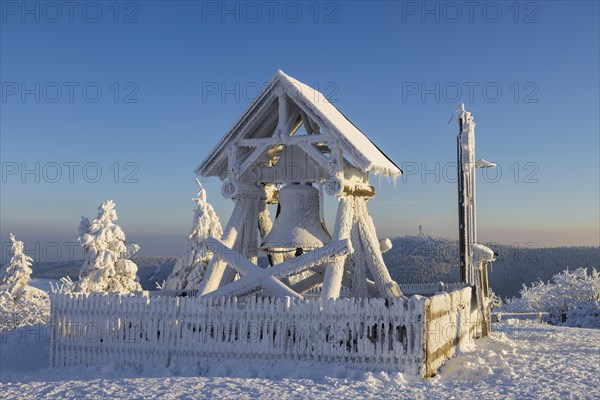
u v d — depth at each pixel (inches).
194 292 754.2
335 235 593.3
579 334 846.5
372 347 492.1
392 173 657.6
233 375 488.4
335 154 595.5
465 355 588.4
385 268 633.6
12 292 1498.5
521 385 455.8
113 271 1461.6
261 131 668.1
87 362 544.7
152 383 456.8
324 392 424.5
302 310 510.6
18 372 534.6
